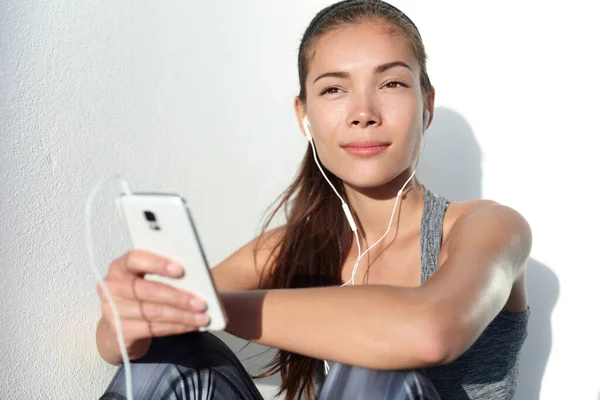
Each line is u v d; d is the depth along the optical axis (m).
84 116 1.39
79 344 1.35
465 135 1.96
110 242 1.43
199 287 0.94
